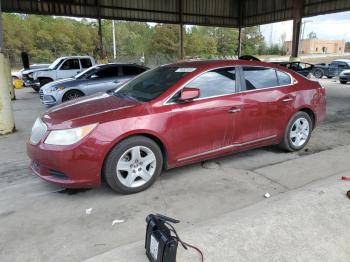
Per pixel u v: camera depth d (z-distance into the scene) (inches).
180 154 145.1
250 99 161.2
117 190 133.5
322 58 2190.0
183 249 91.6
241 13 932.0
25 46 2196.1
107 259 89.0
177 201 129.9
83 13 711.1
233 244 93.9
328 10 713.6
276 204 116.4
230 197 132.6
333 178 140.4
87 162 124.8
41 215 121.0
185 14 842.2
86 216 119.7
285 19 813.9
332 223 103.6
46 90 359.6
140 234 107.7
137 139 132.4
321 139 218.4
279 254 89.5
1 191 142.6
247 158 179.5
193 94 138.4
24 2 642.8
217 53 2812.5
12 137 238.2
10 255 97.6
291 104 177.6
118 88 173.8
